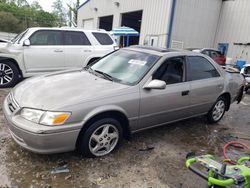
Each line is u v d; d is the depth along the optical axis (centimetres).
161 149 414
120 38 2009
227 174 209
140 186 314
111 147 378
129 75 410
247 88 999
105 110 345
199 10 1806
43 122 307
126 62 443
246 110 732
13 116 326
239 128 569
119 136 381
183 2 1709
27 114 318
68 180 310
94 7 2494
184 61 465
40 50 725
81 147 347
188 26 1788
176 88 438
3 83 700
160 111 421
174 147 429
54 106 315
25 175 311
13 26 4656
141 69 415
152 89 401
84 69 471
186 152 416
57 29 763
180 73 454
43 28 742
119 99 362
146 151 401
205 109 522
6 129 427
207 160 228
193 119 585
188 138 475
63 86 367
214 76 527
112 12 2219
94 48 818
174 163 376
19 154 354
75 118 321
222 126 568
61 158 353
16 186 290
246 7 1783
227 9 1898
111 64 454
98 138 356
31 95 342
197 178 343
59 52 754
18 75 718
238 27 1834
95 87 369
